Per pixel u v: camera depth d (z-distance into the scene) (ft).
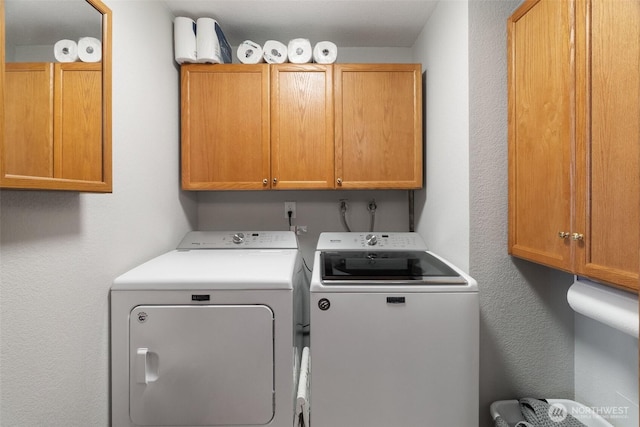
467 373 4.11
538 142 3.78
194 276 4.11
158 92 5.48
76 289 3.47
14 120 2.53
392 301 4.10
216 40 6.15
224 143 6.26
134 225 4.69
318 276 4.41
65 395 3.31
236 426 4.02
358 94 6.35
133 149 4.66
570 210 3.24
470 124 4.56
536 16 3.78
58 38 2.98
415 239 6.26
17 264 2.78
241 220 7.55
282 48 6.38
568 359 4.61
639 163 2.37
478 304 4.14
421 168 6.37
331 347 4.10
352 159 6.36
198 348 3.99
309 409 4.33
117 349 3.99
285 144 6.32
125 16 4.44
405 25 6.59
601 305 3.31
